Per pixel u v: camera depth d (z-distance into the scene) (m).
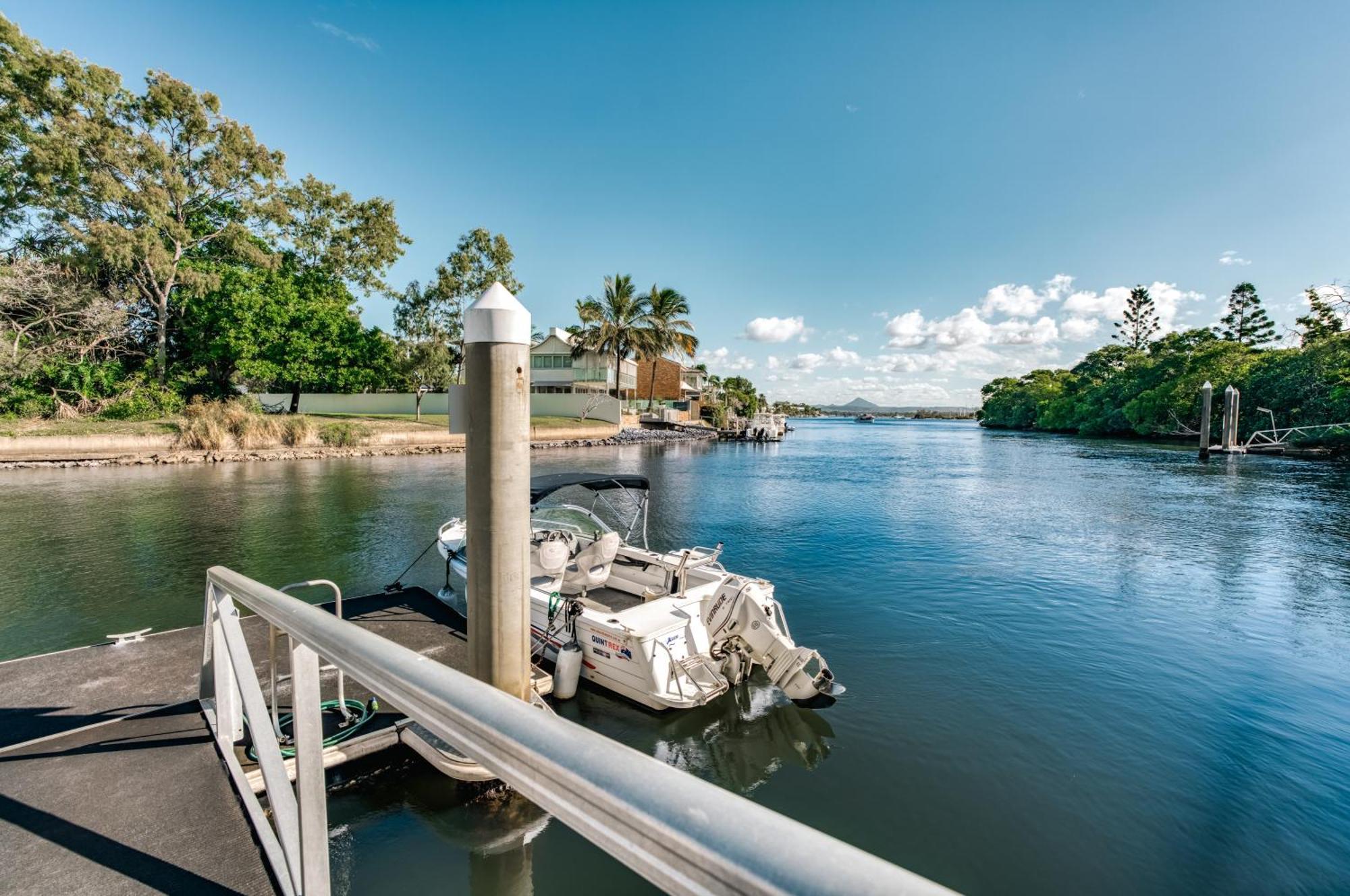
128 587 9.64
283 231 36.38
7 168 25.61
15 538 12.77
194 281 29.83
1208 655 7.84
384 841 4.27
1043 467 30.47
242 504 16.55
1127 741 5.85
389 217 39.34
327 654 1.74
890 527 15.61
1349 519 16.38
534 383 50.09
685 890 0.67
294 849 2.34
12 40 24.86
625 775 0.82
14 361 24.94
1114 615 9.29
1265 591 10.41
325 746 4.53
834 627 8.79
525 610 4.44
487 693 1.19
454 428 4.44
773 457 37.47
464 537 9.98
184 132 30.83
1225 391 35.56
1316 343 37.38
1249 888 4.13
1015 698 6.65
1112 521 16.28
